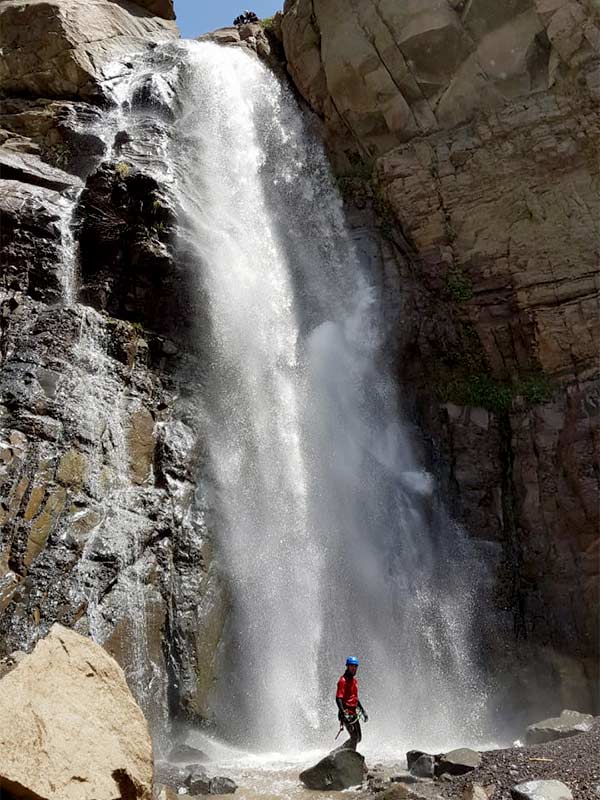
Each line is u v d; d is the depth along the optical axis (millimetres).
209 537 12742
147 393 13656
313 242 18219
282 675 12422
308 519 14180
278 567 13367
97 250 15156
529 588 14289
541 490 14711
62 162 18203
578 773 6938
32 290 14188
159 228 15250
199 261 15367
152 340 14312
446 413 15992
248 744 11516
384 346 16672
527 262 16016
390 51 17875
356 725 9156
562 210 16031
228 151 18984
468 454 15508
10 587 10203
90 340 13391
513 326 16031
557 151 16188
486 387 16031
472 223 16703
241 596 12742
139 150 17109
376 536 14438
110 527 11594
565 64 16422
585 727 9406
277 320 16438
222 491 13469
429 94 17719
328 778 8219
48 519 10992
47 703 5102
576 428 14594
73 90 20156
